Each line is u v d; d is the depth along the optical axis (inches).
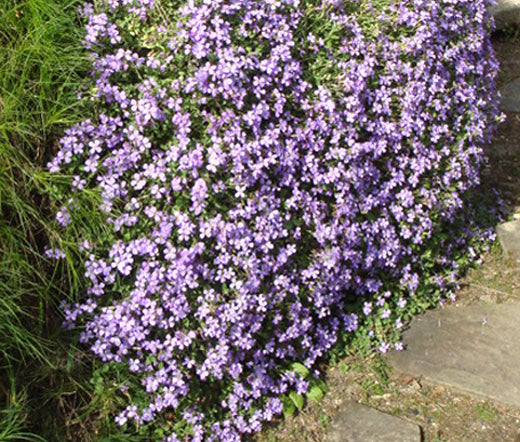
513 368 132.5
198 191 104.1
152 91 105.9
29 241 103.7
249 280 111.0
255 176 109.4
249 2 112.0
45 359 100.6
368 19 130.2
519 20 273.0
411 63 138.2
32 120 104.1
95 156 104.5
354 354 136.9
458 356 135.4
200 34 106.7
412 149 140.4
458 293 154.6
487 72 163.2
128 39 111.3
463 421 124.2
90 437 106.6
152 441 111.3
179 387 109.9
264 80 112.0
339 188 122.4
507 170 195.5
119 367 108.2
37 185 101.8
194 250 105.2
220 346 110.2
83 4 111.9
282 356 122.4
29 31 105.1
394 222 140.2
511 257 164.2
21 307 101.3
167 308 108.6
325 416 124.5
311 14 123.0
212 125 107.6
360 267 137.3
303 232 122.0
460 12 147.9
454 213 151.7
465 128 151.3
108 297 109.1
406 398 128.4
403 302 141.1
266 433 120.7
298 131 116.3
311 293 123.5
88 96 108.7
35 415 104.4
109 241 106.3
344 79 121.9
